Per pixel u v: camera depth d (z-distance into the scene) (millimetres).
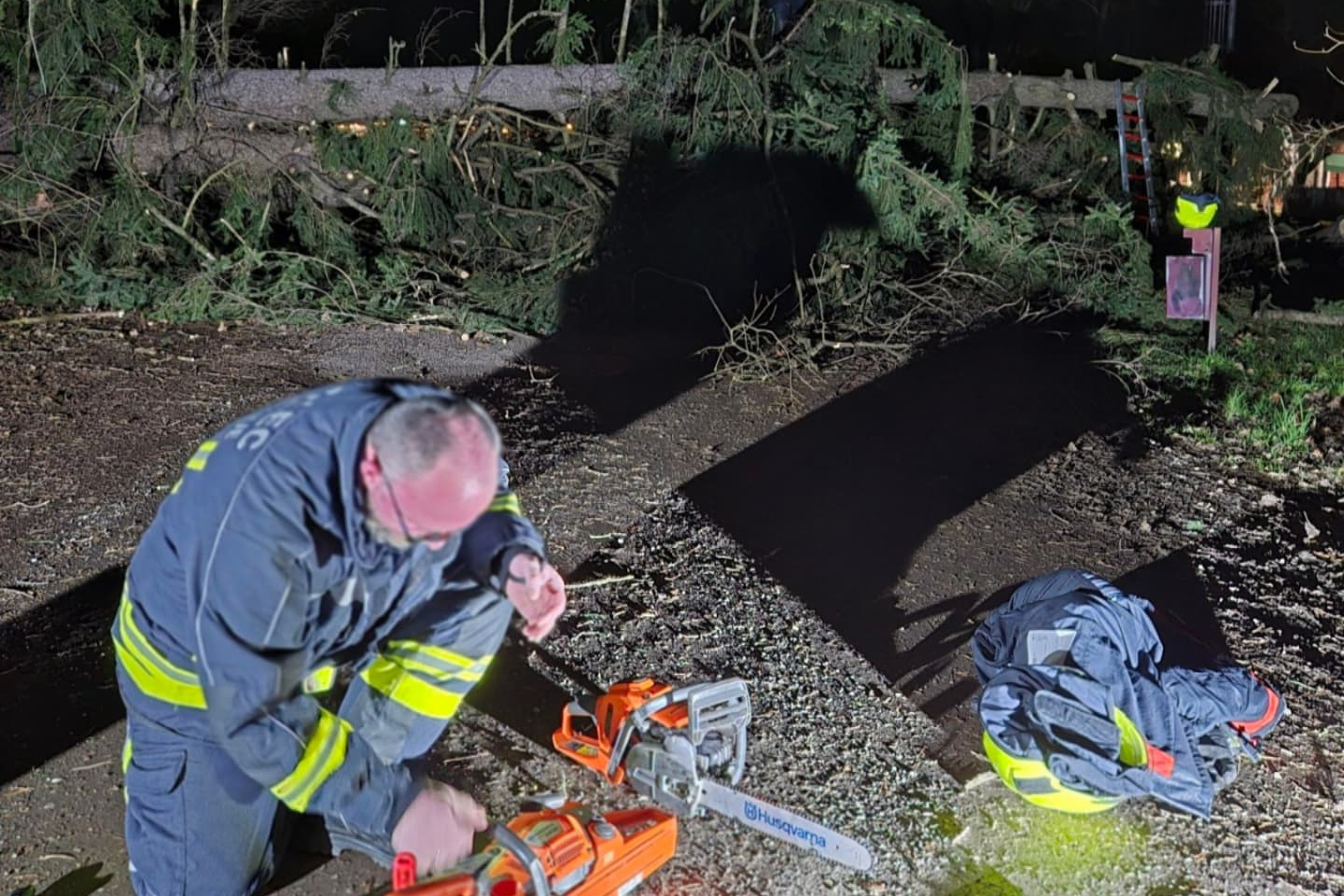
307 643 2223
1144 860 3137
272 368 6180
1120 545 4887
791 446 5602
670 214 7523
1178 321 7699
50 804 3055
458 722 3445
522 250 7816
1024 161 8844
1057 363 6848
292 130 7680
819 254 7504
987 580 4543
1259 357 7141
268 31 8898
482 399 5895
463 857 2387
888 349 6914
